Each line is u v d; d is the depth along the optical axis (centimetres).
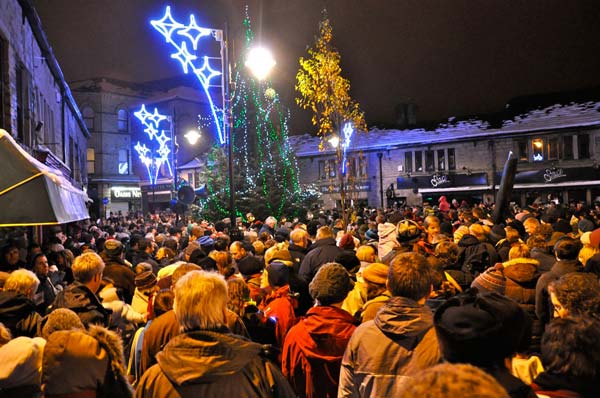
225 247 781
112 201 5184
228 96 1314
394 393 261
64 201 578
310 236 1071
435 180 3616
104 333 311
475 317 192
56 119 2031
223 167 2389
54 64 1780
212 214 2331
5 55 1119
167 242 986
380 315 276
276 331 420
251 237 1050
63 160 2200
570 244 490
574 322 199
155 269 808
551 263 626
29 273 446
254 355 242
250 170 2402
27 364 323
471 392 110
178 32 1340
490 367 191
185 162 5106
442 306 210
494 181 3431
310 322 342
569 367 192
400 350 265
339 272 351
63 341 292
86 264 459
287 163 2466
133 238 1014
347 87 1608
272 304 458
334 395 332
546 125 3272
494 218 1246
